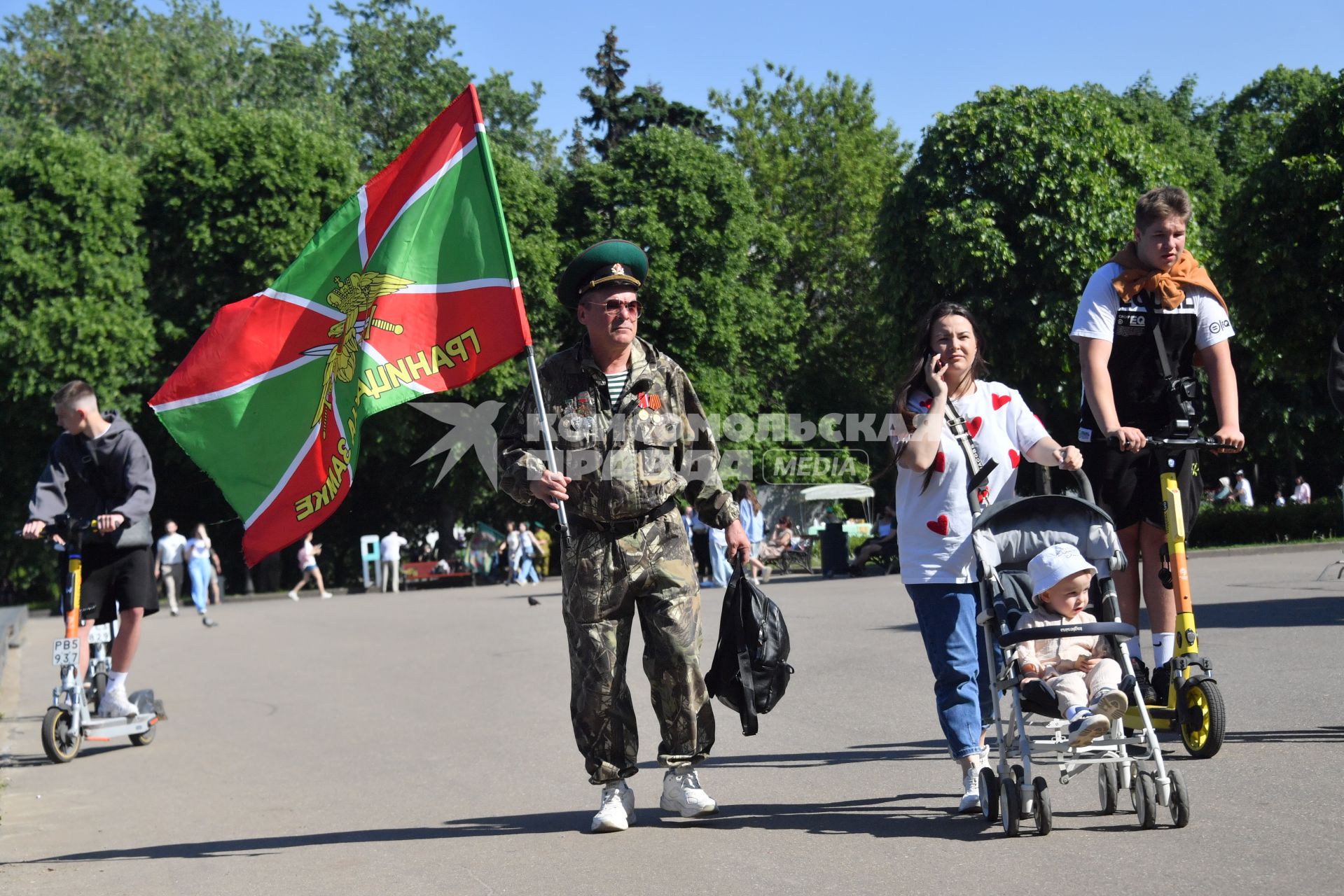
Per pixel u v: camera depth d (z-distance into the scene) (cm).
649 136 4172
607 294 528
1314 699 697
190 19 5234
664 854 479
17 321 3369
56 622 2688
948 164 3150
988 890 398
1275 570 1841
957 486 509
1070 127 3103
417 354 581
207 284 3591
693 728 538
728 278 4197
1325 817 454
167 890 483
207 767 784
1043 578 473
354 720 938
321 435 586
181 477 3925
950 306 525
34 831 627
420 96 5253
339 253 594
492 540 4009
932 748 658
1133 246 630
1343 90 2683
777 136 5269
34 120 4700
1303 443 4219
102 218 3475
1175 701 582
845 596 1884
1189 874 397
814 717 790
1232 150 4941
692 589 539
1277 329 2766
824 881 423
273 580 4188
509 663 1250
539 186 4000
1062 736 468
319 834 569
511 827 551
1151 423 638
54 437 3491
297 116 4369
